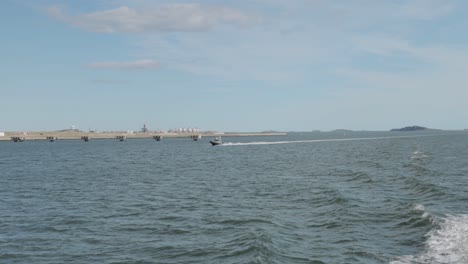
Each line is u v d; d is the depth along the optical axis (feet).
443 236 69.77
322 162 245.45
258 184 149.89
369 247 67.15
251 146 521.24
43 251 70.64
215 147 510.58
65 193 135.74
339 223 83.71
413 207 90.84
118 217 96.07
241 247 68.39
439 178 146.10
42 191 141.69
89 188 147.13
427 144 465.06
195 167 230.68
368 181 144.66
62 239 77.87
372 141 627.05
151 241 75.36
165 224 88.02
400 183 137.08
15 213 102.58
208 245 71.26
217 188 141.59
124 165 252.21
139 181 166.30
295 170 200.34
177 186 148.97
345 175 168.96
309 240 72.28
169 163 264.52
